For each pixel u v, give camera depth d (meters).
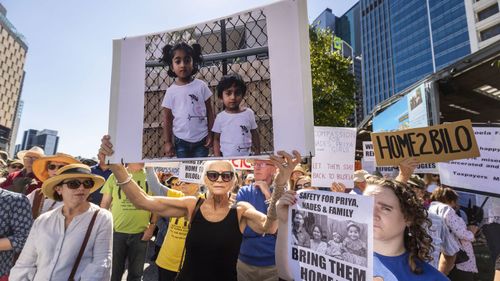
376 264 1.64
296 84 1.86
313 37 18.61
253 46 1.99
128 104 2.21
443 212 3.75
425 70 68.50
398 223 1.63
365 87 93.25
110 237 2.53
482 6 47.09
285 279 1.98
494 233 3.86
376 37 88.62
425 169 4.37
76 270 2.32
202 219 2.40
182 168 4.70
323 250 1.78
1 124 80.00
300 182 4.34
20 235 2.54
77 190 2.45
